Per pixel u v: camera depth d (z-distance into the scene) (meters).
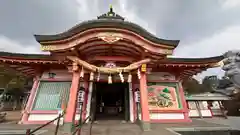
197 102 19.58
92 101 10.32
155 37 7.50
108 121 10.36
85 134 6.34
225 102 20.36
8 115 17.38
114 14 12.34
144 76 8.26
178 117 10.22
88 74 10.26
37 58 9.56
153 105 10.34
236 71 16.83
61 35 7.06
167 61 10.04
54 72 10.75
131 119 10.14
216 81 33.31
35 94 9.98
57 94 10.10
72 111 7.03
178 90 11.02
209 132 7.89
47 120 9.30
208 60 10.17
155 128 7.77
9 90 27.48
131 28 7.18
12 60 9.34
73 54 7.62
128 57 8.71
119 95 19.89
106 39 7.11
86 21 7.09
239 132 8.00
